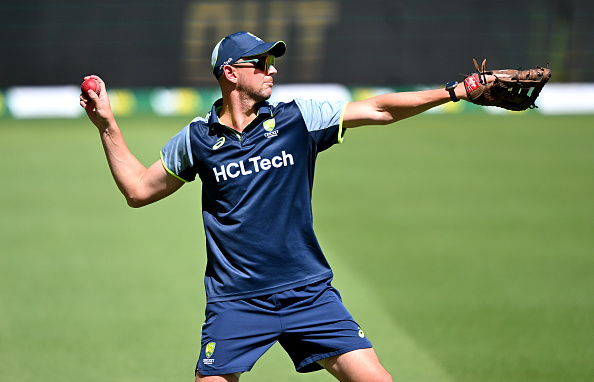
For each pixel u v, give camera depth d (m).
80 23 96.19
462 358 20.72
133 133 69.94
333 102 13.52
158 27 96.81
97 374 19.95
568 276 29.11
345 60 97.31
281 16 97.31
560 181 49.03
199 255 33.44
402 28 96.50
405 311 25.06
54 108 86.62
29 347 22.23
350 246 34.06
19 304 26.75
